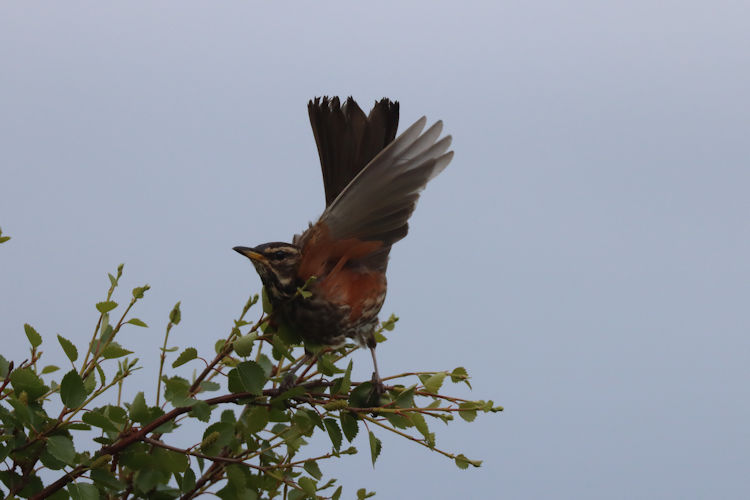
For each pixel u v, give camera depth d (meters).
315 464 7.75
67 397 6.94
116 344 7.65
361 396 7.85
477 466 7.40
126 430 7.35
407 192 8.82
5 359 7.40
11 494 7.10
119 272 7.49
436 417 7.50
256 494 7.71
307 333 9.51
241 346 7.46
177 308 7.37
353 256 9.57
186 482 7.44
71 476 7.08
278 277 9.30
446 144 8.73
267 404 7.62
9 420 6.91
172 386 7.23
